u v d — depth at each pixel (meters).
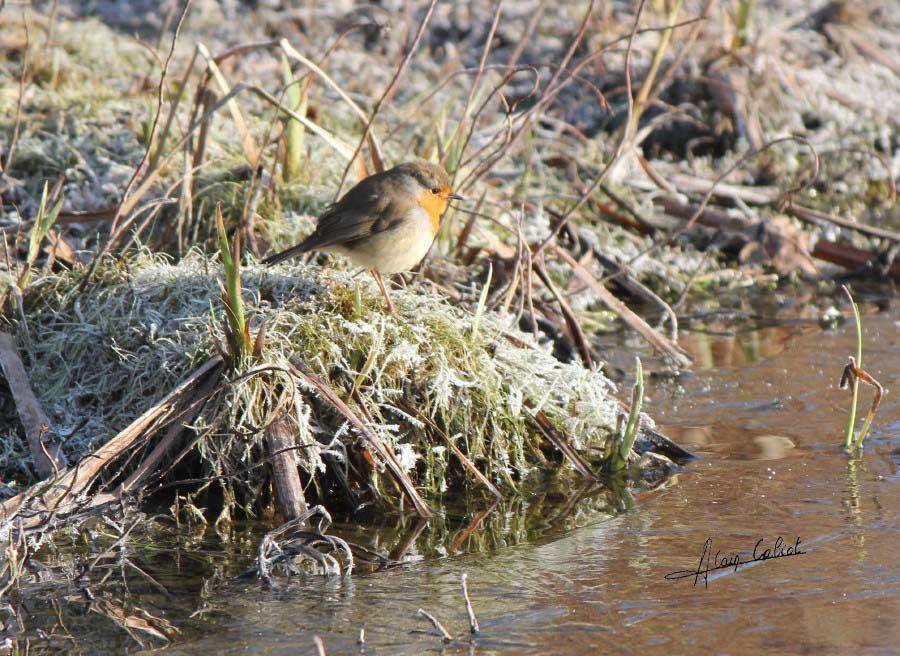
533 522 8.16
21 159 12.62
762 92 17.81
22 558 7.36
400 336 9.12
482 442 9.02
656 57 14.62
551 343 9.94
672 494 8.49
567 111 17.38
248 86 10.16
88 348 9.38
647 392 10.78
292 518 7.84
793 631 6.27
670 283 13.97
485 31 19.50
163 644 6.32
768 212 15.59
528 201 13.95
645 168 15.06
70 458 8.66
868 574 6.94
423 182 9.88
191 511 8.31
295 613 6.68
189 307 9.45
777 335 12.45
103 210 11.09
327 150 13.50
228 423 8.45
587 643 6.21
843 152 17.19
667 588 6.88
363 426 8.30
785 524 7.79
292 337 8.94
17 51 15.62
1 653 6.23
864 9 21.12
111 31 17.92
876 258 14.52
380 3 20.19
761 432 9.71
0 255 10.69
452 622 6.52
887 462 8.93
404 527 8.16
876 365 11.27
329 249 9.69
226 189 12.06
